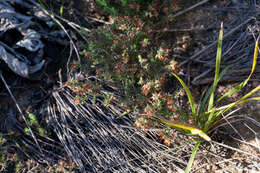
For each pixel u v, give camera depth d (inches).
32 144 131.6
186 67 135.3
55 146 129.2
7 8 142.3
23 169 125.3
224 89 125.7
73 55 147.2
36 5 153.1
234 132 117.6
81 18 156.3
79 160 122.3
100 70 120.5
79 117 131.3
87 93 120.3
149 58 124.0
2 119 136.6
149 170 117.3
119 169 119.0
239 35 134.6
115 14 128.5
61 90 138.6
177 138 118.7
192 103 104.5
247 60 126.9
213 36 139.0
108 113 129.9
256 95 120.6
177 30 143.3
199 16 146.0
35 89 143.3
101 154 122.5
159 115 108.3
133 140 123.6
